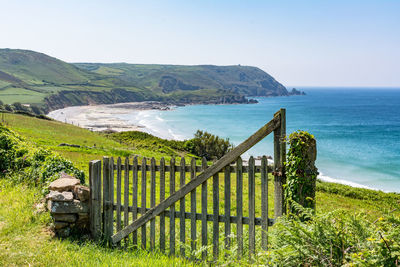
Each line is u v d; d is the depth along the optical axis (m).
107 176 6.96
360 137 109.19
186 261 5.92
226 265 5.34
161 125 148.38
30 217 7.50
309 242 4.38
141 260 5.66
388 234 3.92
